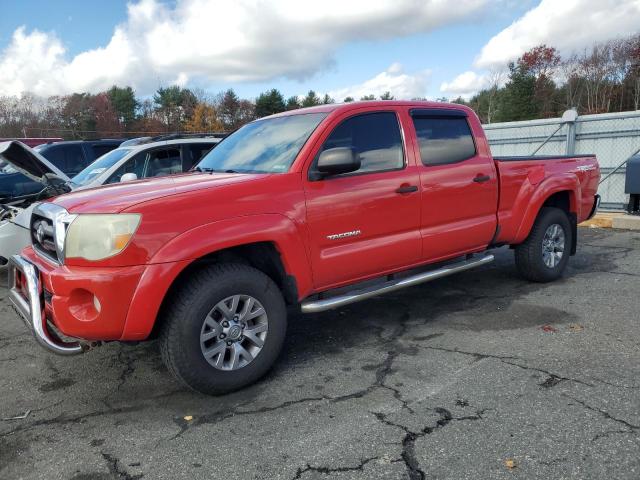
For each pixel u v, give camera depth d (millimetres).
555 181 5621
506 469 2617
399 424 3084
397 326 4754
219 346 3477
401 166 4441
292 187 3779
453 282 6098
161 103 70938
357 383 3656
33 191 10312
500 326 4609
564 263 5969
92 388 3803
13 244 6062
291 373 3877
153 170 8125
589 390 3357
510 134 13398
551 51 64875
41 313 3416
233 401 3492
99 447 3018
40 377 4031
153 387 3773
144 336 3275
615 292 5453
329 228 3943
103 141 12031
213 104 70250
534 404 3221
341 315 5141
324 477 2637
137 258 3158
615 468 2578
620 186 11539
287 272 3752
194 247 3291
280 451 2883
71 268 3227
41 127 63469
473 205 4953
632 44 60406
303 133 4145
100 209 3227
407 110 4602
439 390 3473
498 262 7000
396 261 4422
